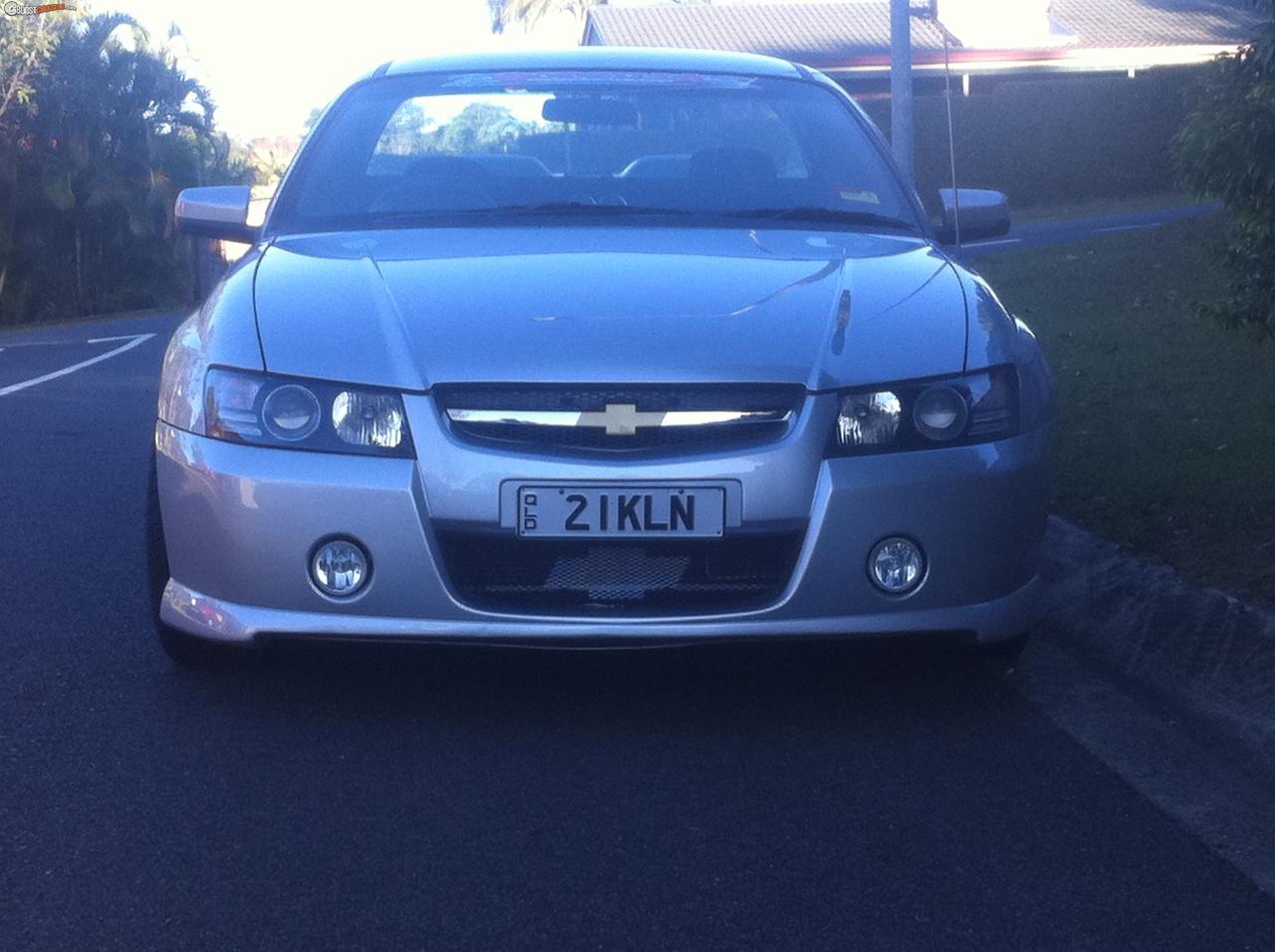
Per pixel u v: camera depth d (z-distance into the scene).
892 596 3.66
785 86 5.27
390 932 2.88
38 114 30.80
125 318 25.97
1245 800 3.54
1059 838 3.31
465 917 2.94
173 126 34.44
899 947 2.85
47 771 3.60
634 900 3.01
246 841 3.25
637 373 3.58
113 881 3.07
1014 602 3.83
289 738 3.80
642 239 4.39
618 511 3.55
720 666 4.32
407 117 5.03
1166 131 32.94
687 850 3.23
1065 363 8.21
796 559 3.61
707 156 4.89
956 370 3.75
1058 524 5.34
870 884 3.09
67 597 4.99
